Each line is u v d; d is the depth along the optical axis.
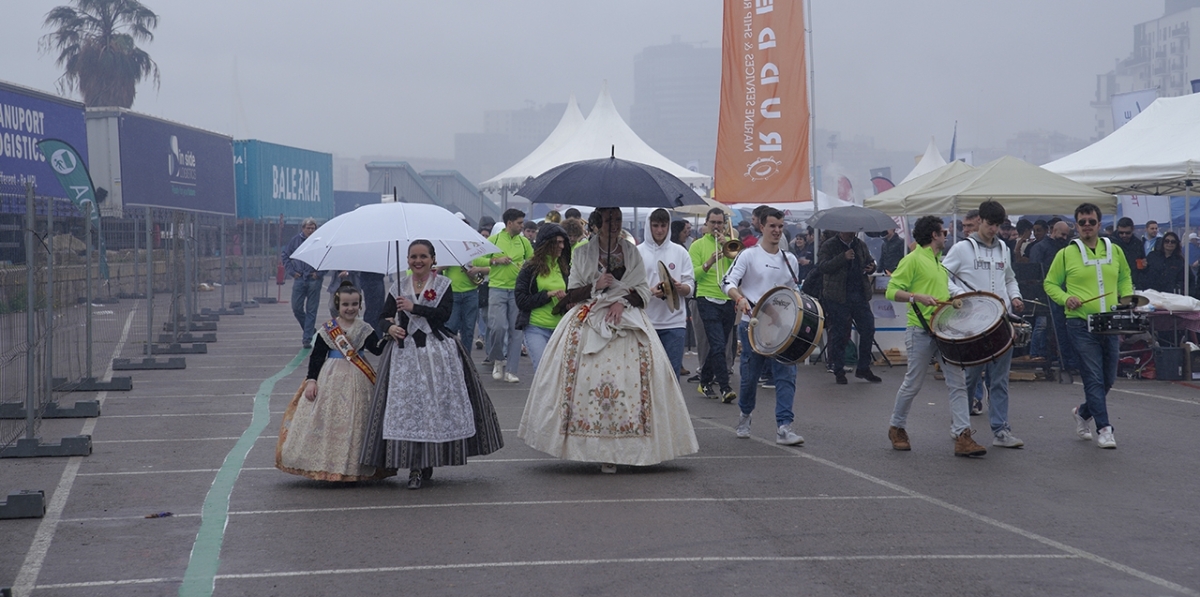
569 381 7.60
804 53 13.63
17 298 9.23
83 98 47.19
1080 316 8.77
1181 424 9.89
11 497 6.40
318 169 39.44
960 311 8.23
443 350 7.23
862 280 12.77
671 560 5.58
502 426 9.70
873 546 5.84
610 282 7.58
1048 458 8.27
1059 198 14.25
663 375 7.69
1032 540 5.97
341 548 5.80
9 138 19.28
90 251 11.85
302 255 7.38
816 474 7.66
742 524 6.29
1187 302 13.34
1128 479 7.54
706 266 11.16
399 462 7.06
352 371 7.27
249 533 6.09
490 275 12.53
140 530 6.16
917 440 9.04
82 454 8.25
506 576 5.33
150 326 14.37
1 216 9.62
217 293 25.31
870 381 12.91
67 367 10.92
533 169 21.30
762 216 9.09
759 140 13.82
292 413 7.27
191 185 28.16
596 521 6.35
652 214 10.18
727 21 13.91
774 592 5.08
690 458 8.23
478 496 6.96
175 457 8.21
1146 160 14.51
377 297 15.30
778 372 8.80
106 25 47.06
